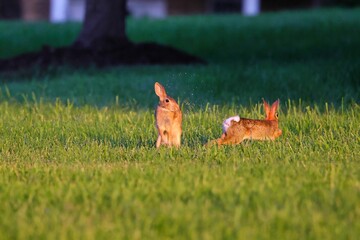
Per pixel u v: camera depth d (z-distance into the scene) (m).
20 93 44.53
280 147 27.12
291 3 122.38
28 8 118.25
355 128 31.05
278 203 19.44
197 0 123.00
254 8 120.25
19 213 18.78
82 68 54.78
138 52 58.50
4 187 21.59
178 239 16.73
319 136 29.39
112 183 21.73
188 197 20.28
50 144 29.67
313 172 22.80
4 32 81.81
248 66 55.06
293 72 49.72
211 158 25.70
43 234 17.03
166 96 27.55
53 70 54.50
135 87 45.78
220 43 71.44
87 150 27.67
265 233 17.08
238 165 24.16
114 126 33.22
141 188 20.91
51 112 37.94
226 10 123.44
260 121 28.47
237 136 27.98
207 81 42.78
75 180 22.42
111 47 58.38
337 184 21.34
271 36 73.94
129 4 122.19
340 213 18.61
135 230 17.28
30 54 57.56
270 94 42.00
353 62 52.56
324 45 66.81
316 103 38.12
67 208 19.12
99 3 58.78
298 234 17.12
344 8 110.50
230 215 18.45
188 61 58.75
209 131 31.12
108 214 18.67
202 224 17.70
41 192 20.89
